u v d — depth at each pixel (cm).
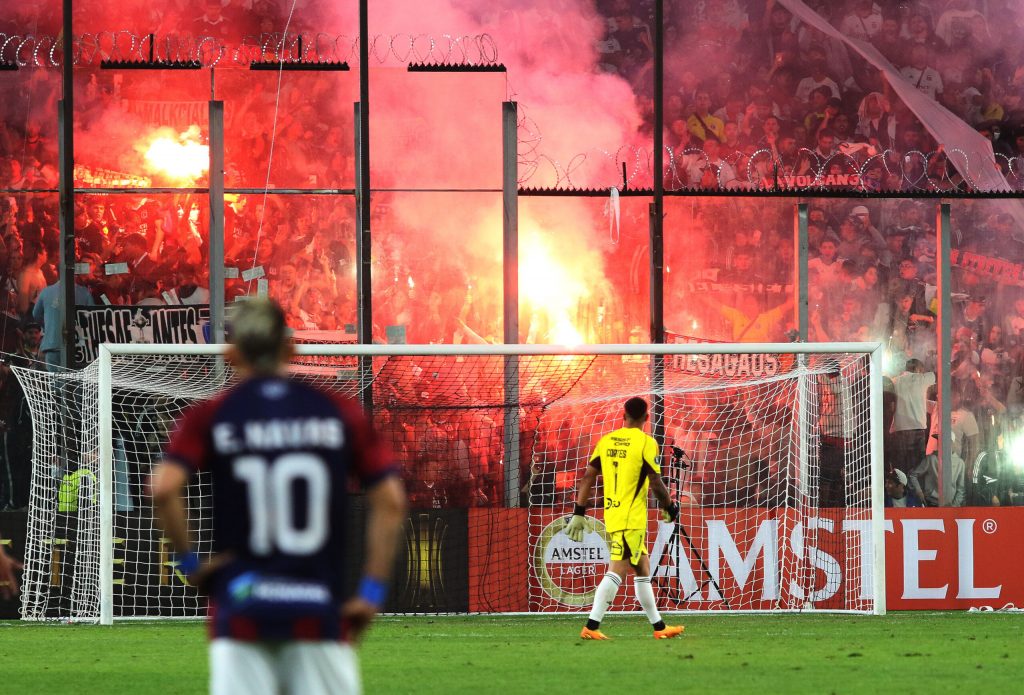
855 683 2666
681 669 2925
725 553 5134
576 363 5847
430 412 5744
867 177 6931
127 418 5275
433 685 2669
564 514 5153
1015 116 7269
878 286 6506
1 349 5781
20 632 4109
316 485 1153
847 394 5372
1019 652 3312
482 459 5750
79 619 4650
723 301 6444
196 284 6012
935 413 6175
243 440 1155
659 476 3722
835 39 7244
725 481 5597
